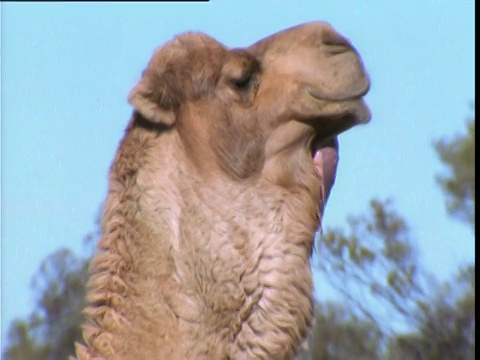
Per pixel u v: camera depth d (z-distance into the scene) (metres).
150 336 21.83
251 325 22.23
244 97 23.36
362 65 23.86
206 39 23.50
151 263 22.19
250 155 23.12
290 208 23.12
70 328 59.22
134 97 22.88
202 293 22.14
